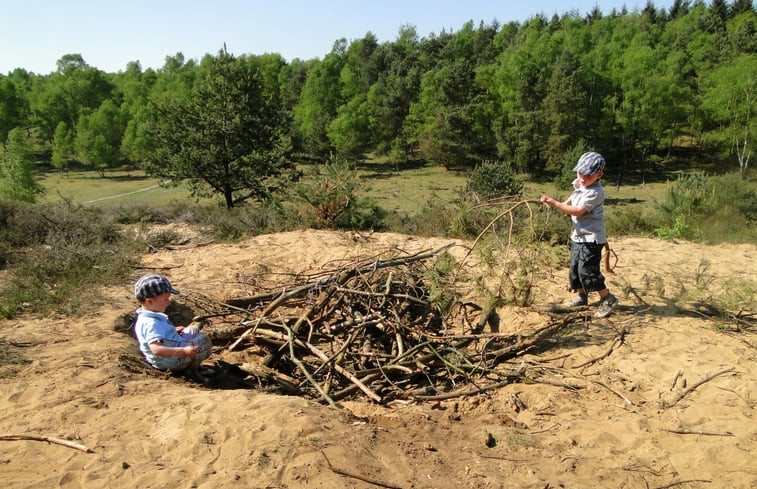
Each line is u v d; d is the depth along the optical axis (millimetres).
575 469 3469
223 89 23891
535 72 65062
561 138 57656
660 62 63812
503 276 6082
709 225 9906
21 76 128750
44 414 3803
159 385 4406
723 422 3865
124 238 9695
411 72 81750
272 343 5660
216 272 7832
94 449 3396
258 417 3715
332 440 3480
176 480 3080
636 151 68750
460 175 63844
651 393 4355
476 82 68375
